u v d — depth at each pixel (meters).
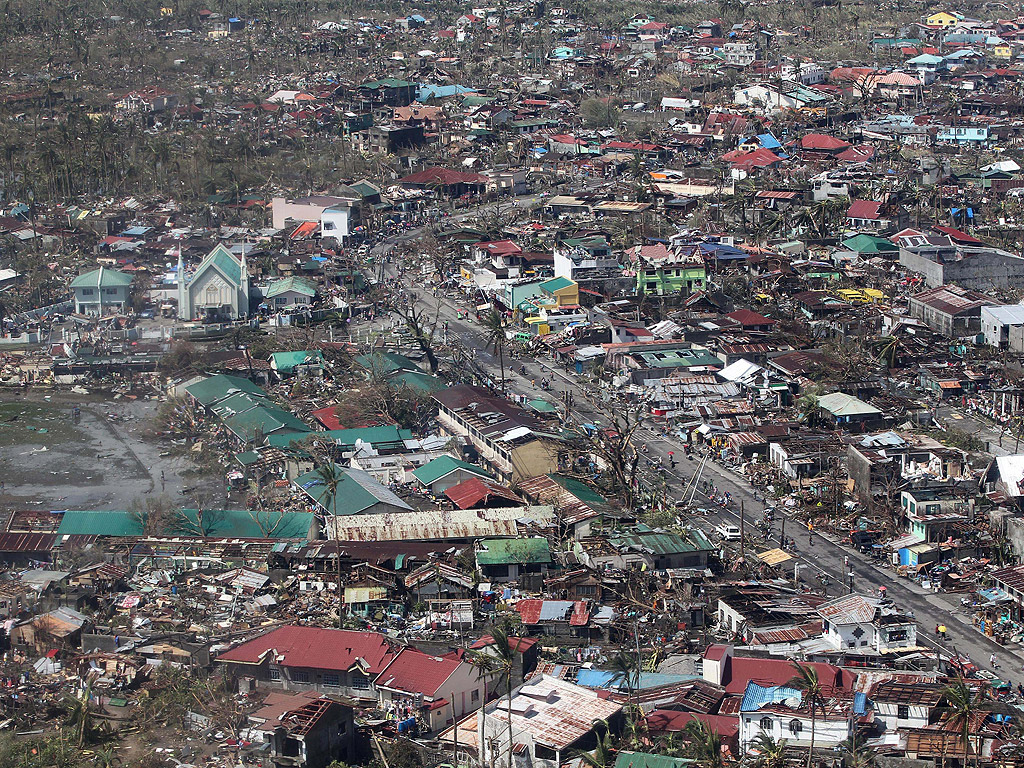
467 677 129.88
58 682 135.88
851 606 139.25
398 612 149.88
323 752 120.44
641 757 112.25
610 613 145.88
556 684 126.25
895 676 125.50
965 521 164.25
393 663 132.62
